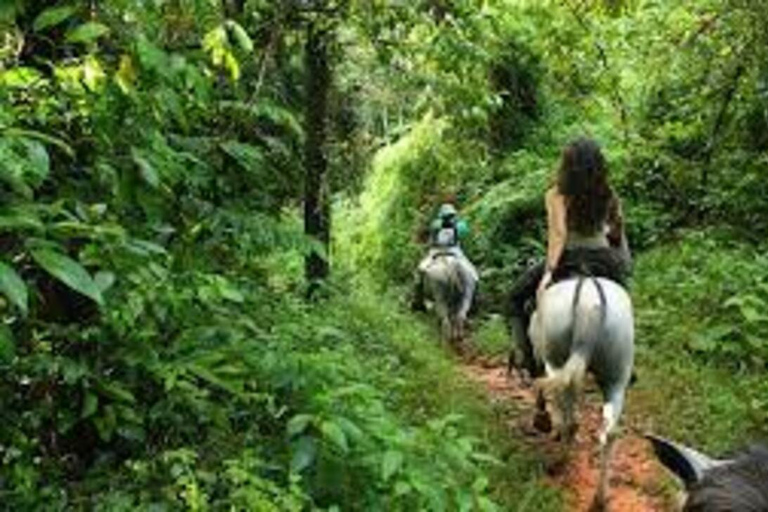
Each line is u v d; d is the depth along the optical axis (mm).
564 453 8047
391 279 17000
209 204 5945
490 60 8234
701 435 8883
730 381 9820
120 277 4707
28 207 4156
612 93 16156
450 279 12734
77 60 4746
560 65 16109
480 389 10258
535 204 16203
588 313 7348
